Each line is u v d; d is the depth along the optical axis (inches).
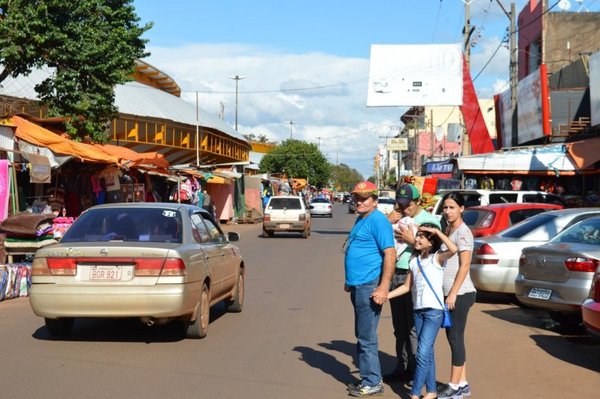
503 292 451.8
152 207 361.1
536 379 276.4
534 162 991.6
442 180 1093.1
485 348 334.3
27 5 689.0
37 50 695.7
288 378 273.1
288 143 3614.7
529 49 1761.8
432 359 237.3
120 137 1304.1
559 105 1229.1
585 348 335.6
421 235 236.1
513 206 538.3
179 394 248.1
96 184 769.6
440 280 235.6
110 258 316.5
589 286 345.4
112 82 770.2
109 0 760.3
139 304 313.0
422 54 1513.3
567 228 403.2
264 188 2043.6
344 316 416.8
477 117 1459.2
